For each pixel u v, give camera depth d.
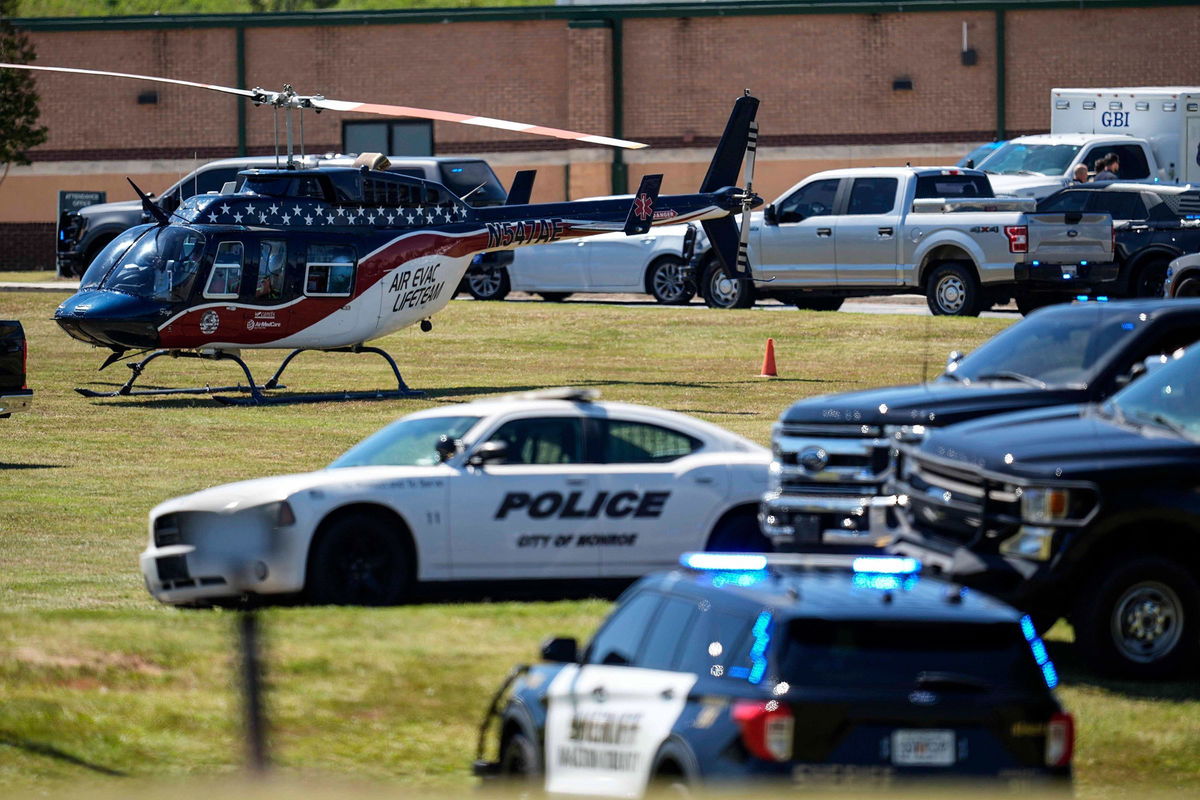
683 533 47.50
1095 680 38.69
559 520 46.88
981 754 24.69
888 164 183.25
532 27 187.75
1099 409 42.34
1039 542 38.09
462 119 91.75
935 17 181.38
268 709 36.56
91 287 91.38
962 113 181.75
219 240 90.44
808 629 25.19
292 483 46.25
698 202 107.19
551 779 28.56
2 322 70.25
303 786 32.66
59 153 193.88
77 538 57.97
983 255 111.31
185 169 193.00
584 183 186.62
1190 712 36.41
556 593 47.59
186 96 192.50
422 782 33.22
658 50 185.75
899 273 115.19
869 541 44.31
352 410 88.94
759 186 185.88
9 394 70.62
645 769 25.77
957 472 40.22
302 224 92.56
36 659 40.12
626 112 186.75
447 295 98.19
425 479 46.28
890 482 43.69
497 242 99.25
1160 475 38.00
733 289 126.31
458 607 45.34
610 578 47.38
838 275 117.88
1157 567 38.09
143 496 65.62
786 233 119.25
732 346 111.06
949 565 39.44
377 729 35.97
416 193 96.50
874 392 47.06
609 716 26.98
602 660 28.81
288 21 190.62
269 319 91.88
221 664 39.75
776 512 45.62
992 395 45.50
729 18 184.12
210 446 77.62
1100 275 108.31
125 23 191.75
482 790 31.19
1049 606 38.69
